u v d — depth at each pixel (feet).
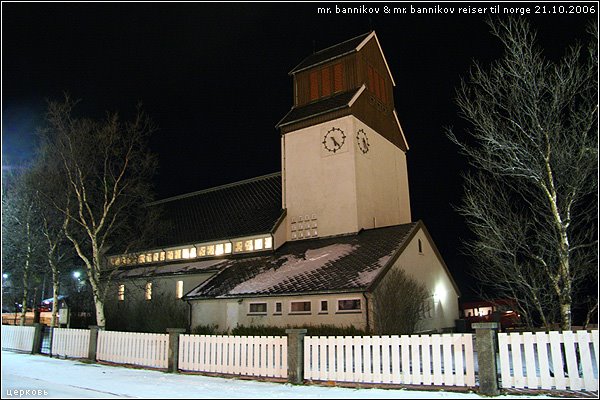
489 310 126.21
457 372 37.68
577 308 58.95
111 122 89.97
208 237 113.91
